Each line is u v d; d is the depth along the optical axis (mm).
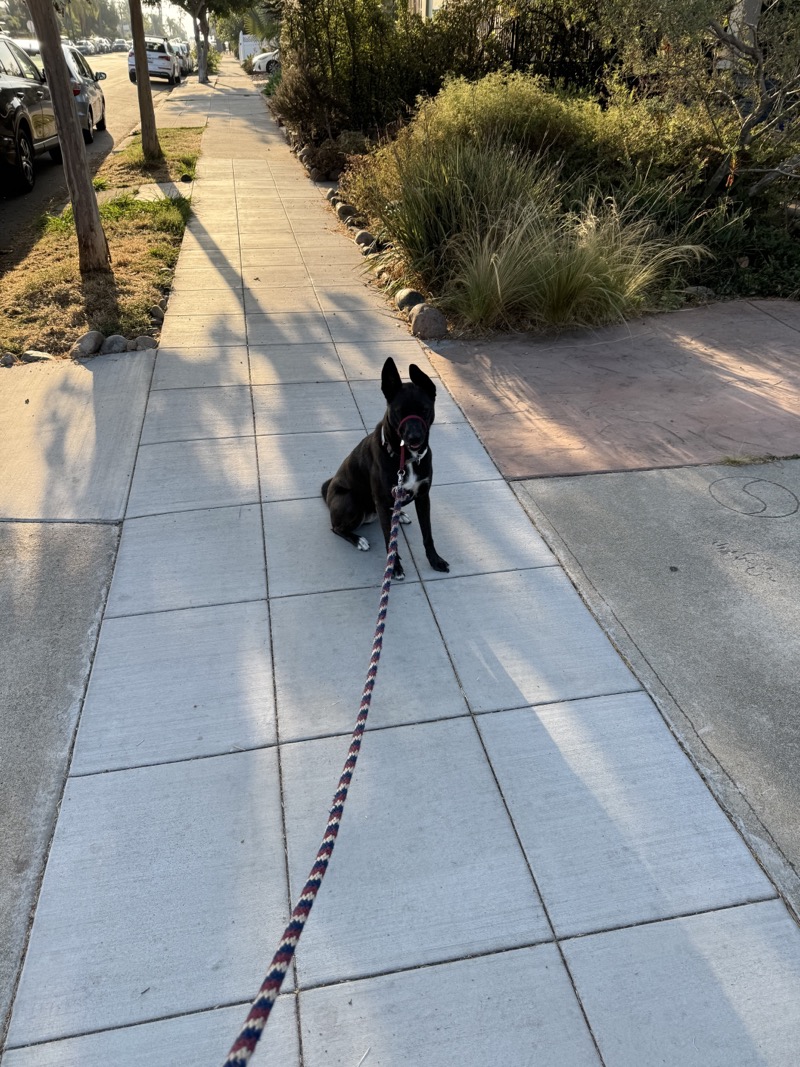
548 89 10336
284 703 2861
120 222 8961
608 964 2039
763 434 4855
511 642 3172
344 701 2875
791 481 4336
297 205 10234
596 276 6578
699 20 6566
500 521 3990
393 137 11094
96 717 2795
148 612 3330
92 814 2436
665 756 2654
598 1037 1885
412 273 7148
